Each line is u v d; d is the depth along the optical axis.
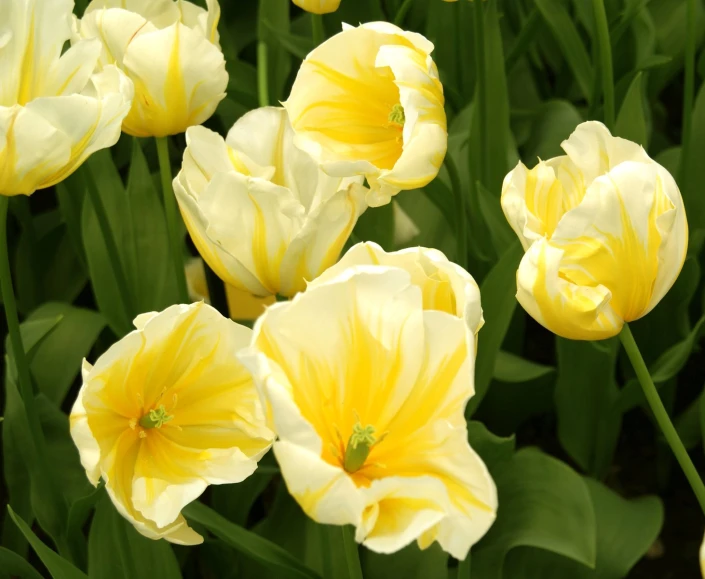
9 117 1.12
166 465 1.10
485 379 1.40
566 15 1.74
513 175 1.12
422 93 1.21
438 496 0.99
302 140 1.22
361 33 1.22
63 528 1.39
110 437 1.10
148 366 1.10
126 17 1.27
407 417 1.02
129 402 1.10
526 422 1.89
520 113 1.84
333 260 1.17
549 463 1.38
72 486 1.47
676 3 2.00
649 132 1.82
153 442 1.11
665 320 1.67
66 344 1.62
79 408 1.06
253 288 1.19
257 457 1.10
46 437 1.49
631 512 1.45
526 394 1.68
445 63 1.97
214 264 1.18
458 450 0.99
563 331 1.11
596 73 1.71
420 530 0.98
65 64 1.17
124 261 1.59
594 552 1.32
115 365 1.08
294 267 1.17
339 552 1.40
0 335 1.98
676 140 2.29
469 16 1.89
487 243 1.68
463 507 0.99
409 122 1.20
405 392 1.02
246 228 1.16
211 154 1.19
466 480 0.99
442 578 1.38
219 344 1.10
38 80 1.17
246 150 1.22
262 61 1.72
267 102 1.65
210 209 1.16
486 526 0.98
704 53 1.95
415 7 2.08
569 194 1.13
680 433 1.63
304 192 1.23
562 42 1.75
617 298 1.10
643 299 1.11
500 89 1.58
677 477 1.77
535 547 1.44
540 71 2.16
